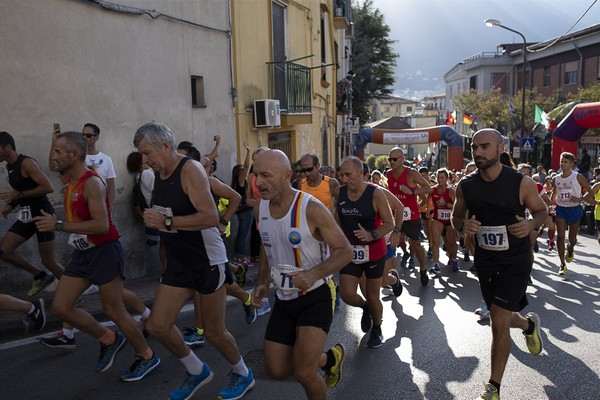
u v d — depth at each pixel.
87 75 7.48
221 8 10.65
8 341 5.36
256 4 12.16
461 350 5.35
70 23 7.21
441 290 7.97
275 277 3.47
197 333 5.34
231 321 6.25
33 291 6.15
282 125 13.60
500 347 4.11
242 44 11.47
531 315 4.96
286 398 4.26
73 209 4.31
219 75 10.62
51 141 6.98
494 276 4.37
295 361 3.43
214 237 4.00
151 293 7.28
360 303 5.44
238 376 4.28
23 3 6.61
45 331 5.63
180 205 3.78
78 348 5.21
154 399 4.22
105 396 4.27
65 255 7.21
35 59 6.77
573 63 37.09
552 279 8.62
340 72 27.70
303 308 3.50
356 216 5.27
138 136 3.72
